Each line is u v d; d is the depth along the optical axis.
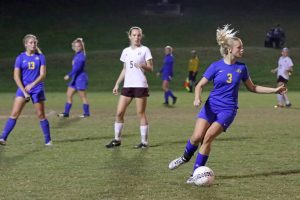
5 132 18.44
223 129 12.82
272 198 11.48
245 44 73.56
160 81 56.59
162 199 11.37
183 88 52.50
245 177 13.49
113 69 60.22
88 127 23.39
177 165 13.49
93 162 15.38
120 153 16.92
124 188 12.29
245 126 23.84
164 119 26.58
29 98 18.06
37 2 88.44
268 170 14.33
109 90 49.88
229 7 89.69
